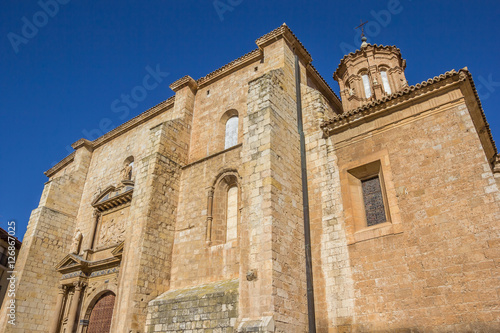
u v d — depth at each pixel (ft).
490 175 41.68
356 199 51.65
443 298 39.55
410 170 47.50
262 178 50.01
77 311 74.49
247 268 45.83
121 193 81.15
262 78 59.57
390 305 42.42
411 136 49.32
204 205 65.05
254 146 53.67
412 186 46.47
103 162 99.04
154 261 61.16
